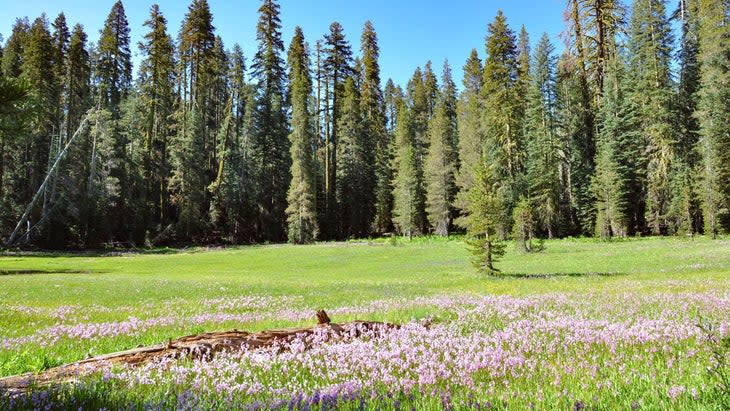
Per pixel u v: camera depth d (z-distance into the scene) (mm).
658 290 16625
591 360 6156
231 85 83938
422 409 4148
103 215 65750
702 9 46094
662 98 54062
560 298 15328
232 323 12914
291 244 69438
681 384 4730
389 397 4543
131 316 15117
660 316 9742
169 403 4238
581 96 71250
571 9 64375
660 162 55281
